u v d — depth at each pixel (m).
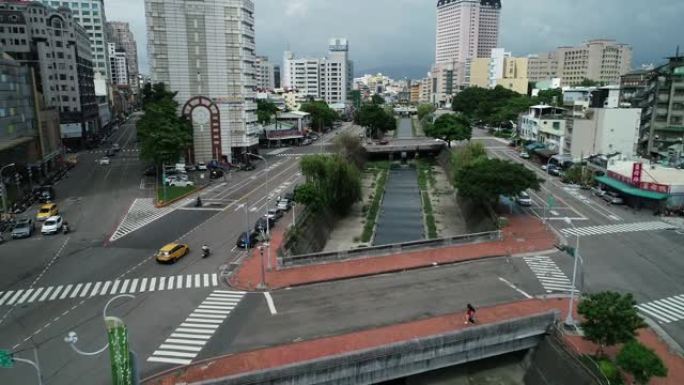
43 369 36.22
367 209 97.00
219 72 121.62
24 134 97.88
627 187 85.19
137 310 45.66
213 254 60.91
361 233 82.38
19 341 40.25
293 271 55.06
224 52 120.88
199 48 119.44
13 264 57.28
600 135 114.56
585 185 100.06
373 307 46.31
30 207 83.94
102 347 39.22
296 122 184.12
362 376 37.38
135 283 51.94
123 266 56.84
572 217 79.00
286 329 42.06
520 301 47.88
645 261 59.34
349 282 52.44
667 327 43.78
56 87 147.50
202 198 91.00
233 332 41.56
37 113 103.88
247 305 46.72
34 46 144.12
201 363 36.97
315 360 35.66
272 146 166.50
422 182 124.19
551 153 123.94
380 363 37.62
